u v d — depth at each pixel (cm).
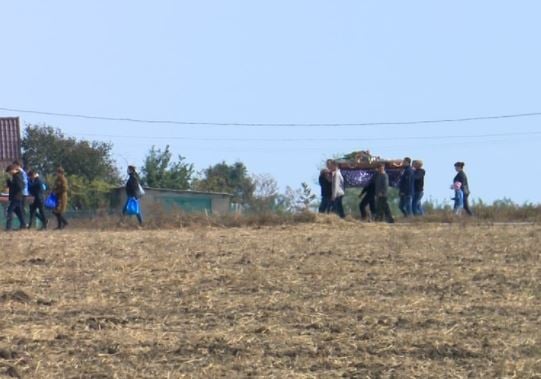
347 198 14812
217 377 4062
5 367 4153
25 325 4934
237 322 5012
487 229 9631
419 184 12206
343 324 4941
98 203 19888
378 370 4181
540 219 11650
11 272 6606
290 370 4169
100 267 6819
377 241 8450
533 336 4734
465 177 12219
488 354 4416
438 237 8738
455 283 6156
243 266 6831
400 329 4872
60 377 4047
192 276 6378
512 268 6756
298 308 5334
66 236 9256
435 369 4200
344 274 6481
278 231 9819
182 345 4512
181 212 11350
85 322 5006
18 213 11012
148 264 6925
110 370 4141
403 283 6169
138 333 4756
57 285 6116
